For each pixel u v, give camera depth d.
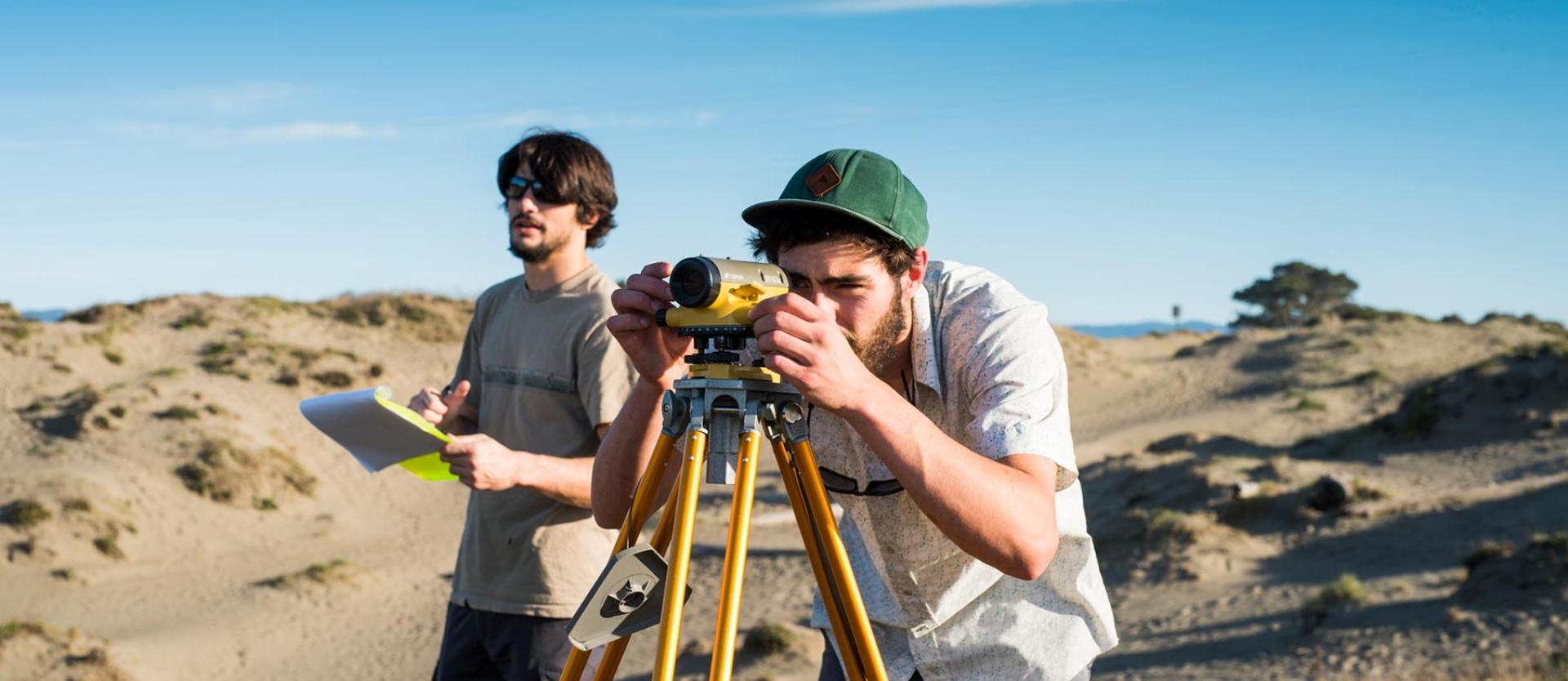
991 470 1.63
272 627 24.42
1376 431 34.72
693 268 1.66
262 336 46.38
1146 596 21.17
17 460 31.64
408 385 45.91
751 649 19.16
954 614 2.11
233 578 27.64
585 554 3.25
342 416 2.93
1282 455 34.19
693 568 26.39
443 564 30.17
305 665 22.45
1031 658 2.10
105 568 27.09
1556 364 33.03
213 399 37.56
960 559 2.04
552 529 3.20
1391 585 18.14
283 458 35.12
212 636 23.47
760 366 1.90
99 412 34.69
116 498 29.92
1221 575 21.67
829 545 1.69
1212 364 60.50
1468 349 56.94
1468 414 32.69
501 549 3.22
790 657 18.69
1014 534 1.63
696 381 1.68
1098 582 2.16
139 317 46.97
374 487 36.72
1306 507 24.55
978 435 1.79
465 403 3.58
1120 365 60.75
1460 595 16.16
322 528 32.50
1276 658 14.84
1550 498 22.36
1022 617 2.11
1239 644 16.23
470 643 3.29
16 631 20.66
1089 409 53.81
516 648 3.19
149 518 29.98
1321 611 16.91
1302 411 47.06
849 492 2.03
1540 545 16.23
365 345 49.75
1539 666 11.75
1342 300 88.50
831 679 2.27
